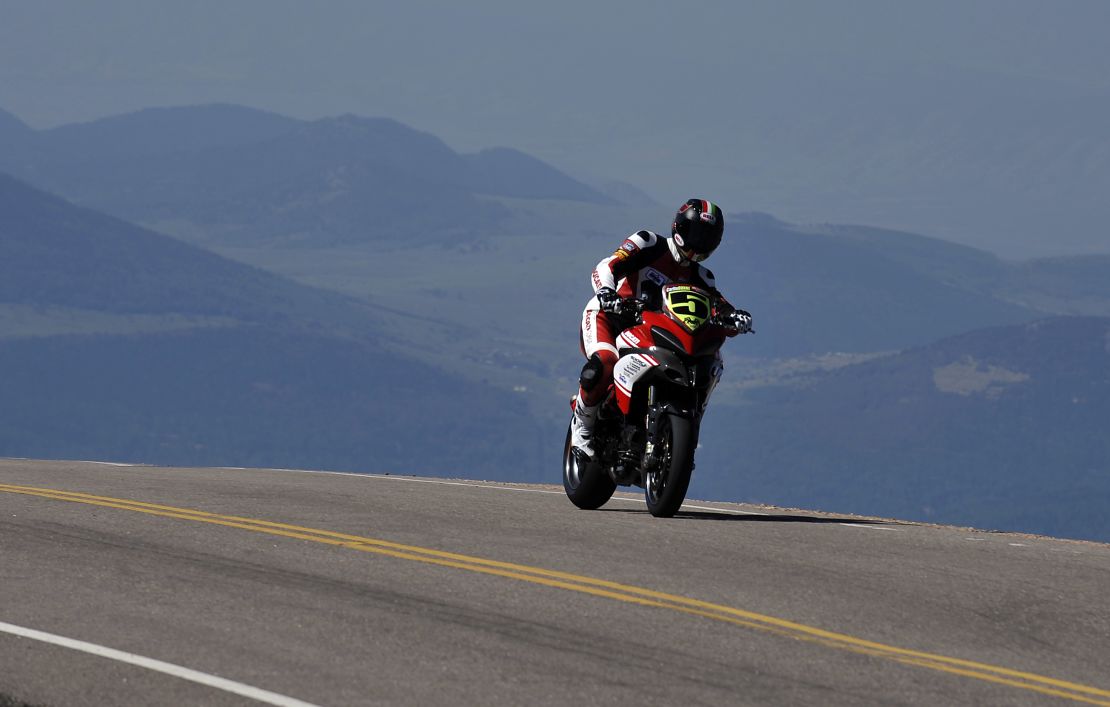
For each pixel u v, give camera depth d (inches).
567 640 1082.1
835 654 1074.7
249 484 2011.6
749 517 1838.1
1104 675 1059.9
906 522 2018.9
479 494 2003.0
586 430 1852.9
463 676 976.9
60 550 1381.6
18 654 1004.6
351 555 1392.7
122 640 1047.6
